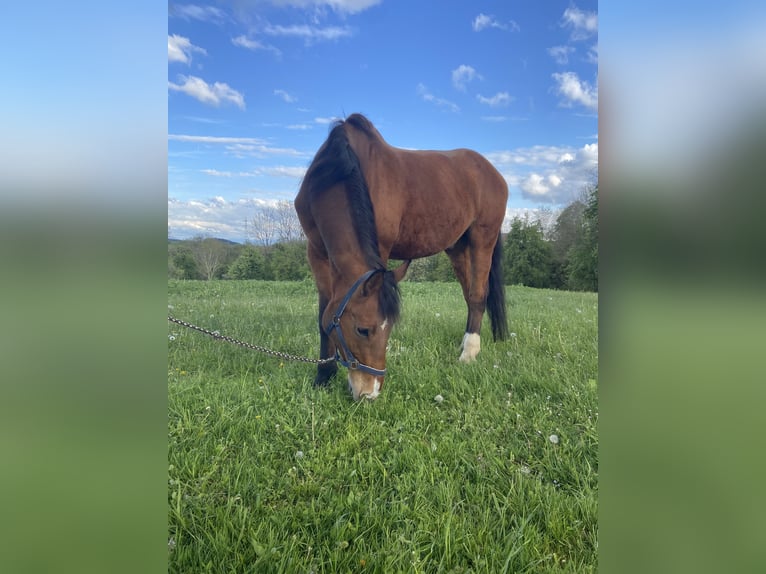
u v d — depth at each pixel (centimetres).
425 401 281
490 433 240
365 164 324
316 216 285
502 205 434
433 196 370
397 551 154
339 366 343
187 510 174
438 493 185
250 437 230
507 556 155
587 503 177
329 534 165
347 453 220
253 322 464
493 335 426
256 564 147
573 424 249
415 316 509
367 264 268
